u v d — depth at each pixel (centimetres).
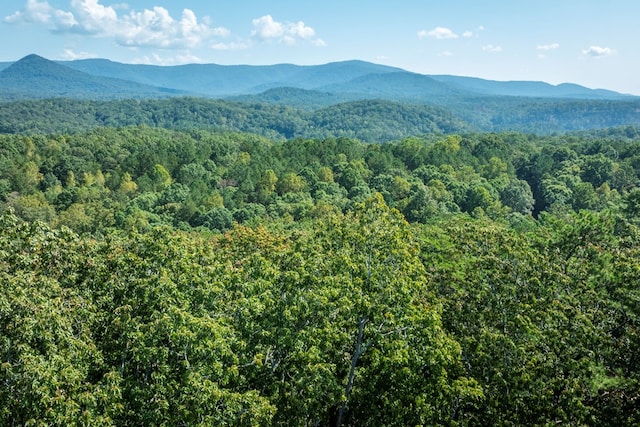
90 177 14588
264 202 12581
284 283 2716
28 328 1973
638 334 2714
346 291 2628
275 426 2555
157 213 11994
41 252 2697
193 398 2023
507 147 16088
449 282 3581
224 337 2245
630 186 12062
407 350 2520
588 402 2606
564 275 3177
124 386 2169
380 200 3472
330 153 15838
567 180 12156
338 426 2689
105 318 2519
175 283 2542
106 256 3012
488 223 5959
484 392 2648
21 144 17075
